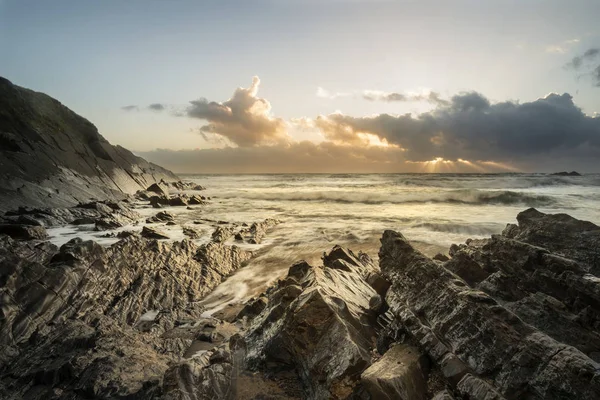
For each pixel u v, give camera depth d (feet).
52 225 83.92
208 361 23.53
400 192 179.73
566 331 21.48
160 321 34.88
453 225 85.87
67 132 161.07
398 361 19.54
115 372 20.90
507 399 15.52
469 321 19.24
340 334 21.75
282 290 29.86
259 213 123.95
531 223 35.68
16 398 19.84
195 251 54.60
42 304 30.35
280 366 23.54
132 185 172.45
